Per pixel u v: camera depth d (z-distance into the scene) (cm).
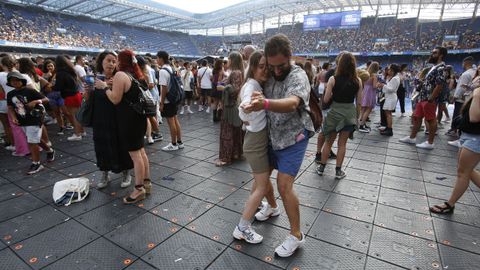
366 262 223
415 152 510
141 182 318
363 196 336
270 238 253
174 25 4056
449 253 234
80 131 575
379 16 3331
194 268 217
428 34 2872
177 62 1047
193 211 298
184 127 702
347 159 472
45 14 2864
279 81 208
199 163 444
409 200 326
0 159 457
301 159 217
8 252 235
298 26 3988
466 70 607
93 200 323
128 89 288
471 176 285
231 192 343
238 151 457
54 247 241
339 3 3122
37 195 334
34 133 387
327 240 251
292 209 223
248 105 172
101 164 341
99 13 3225
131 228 268
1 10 2509
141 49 3562
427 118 518
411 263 222
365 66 818
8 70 470
